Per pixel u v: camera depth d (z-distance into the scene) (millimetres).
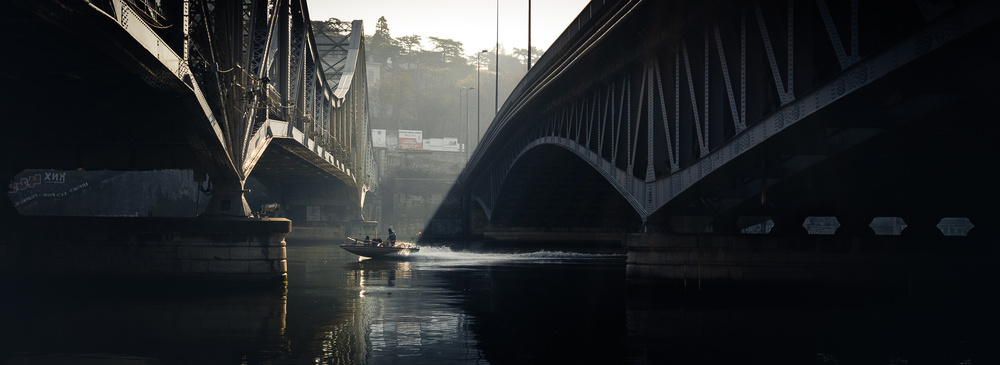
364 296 25312
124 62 20438
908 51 15484
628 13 26922
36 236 27969
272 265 27656
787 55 19609
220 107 26719
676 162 26672
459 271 38312
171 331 17484
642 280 27297
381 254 48656
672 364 14203
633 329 18391
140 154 29969
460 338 16891
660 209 27781
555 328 18500
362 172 91938
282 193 89188
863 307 22969
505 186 77125
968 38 14398
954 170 27812
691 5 24328
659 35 27250
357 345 15898
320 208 90125
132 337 16641
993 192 30719
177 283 27234
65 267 27812
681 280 27047
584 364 14125
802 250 27562
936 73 16422
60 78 23719
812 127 20141
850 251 27641
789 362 14469
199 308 21516
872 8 18219
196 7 24453
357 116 85375
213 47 26297
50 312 20453
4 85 24719
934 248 28547
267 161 60156
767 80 21938
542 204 75750
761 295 25891
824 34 19812
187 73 23312
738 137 21719
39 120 29484
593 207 78562
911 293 26781
